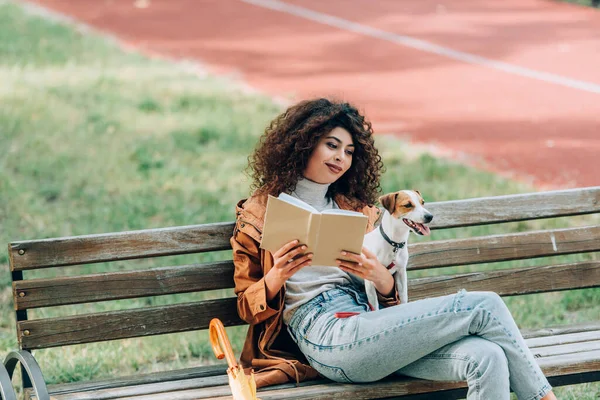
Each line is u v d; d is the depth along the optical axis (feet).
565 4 56.70
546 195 15.56
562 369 13.41
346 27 53.26
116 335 13.94
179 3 59.41
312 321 13.19
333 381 13.32
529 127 35.14
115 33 51.78
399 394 13.01
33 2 59.00
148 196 26.81
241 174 28.73
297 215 12.50
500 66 44.70
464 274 15.25
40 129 32.89
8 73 40.78
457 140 33.68
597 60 45.09
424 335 12.41
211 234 14.29
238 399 11.91
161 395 12.91
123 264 22.94
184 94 38.32
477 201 15.30
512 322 12.44
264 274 13.57
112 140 32.01
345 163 13.80
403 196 13.25
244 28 53.11
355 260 12.76
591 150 32.14
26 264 13.56
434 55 47.06
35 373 12.13
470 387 12.19
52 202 26.50
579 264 15.56
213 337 12.91
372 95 40.19
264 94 39.52
